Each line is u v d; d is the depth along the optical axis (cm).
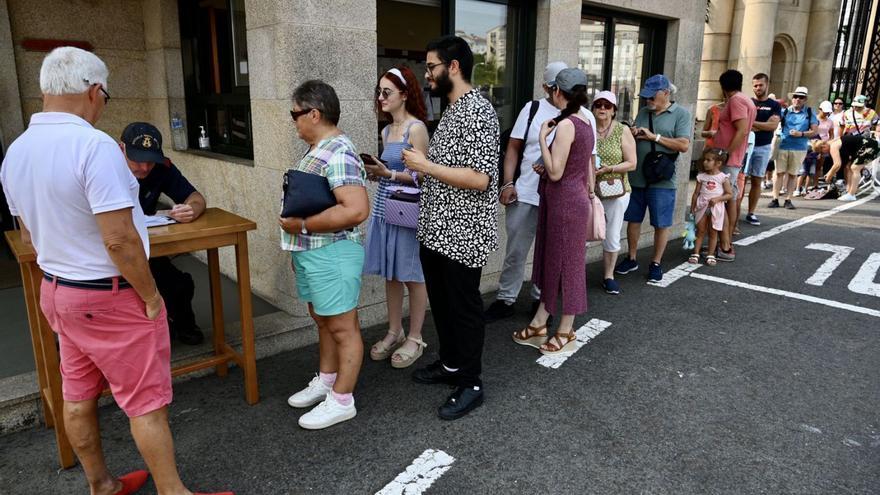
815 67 1321
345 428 276
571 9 476
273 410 291
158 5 471
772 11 1131
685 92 618
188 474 242
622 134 432
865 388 320
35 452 256
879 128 994
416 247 323
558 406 298
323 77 339
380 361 347
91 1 475
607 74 554
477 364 291
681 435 274
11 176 181
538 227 355
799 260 570
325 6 330
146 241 199
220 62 446
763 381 327
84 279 183
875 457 259
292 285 366
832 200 943
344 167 244
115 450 258
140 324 193
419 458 254
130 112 517
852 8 1360
